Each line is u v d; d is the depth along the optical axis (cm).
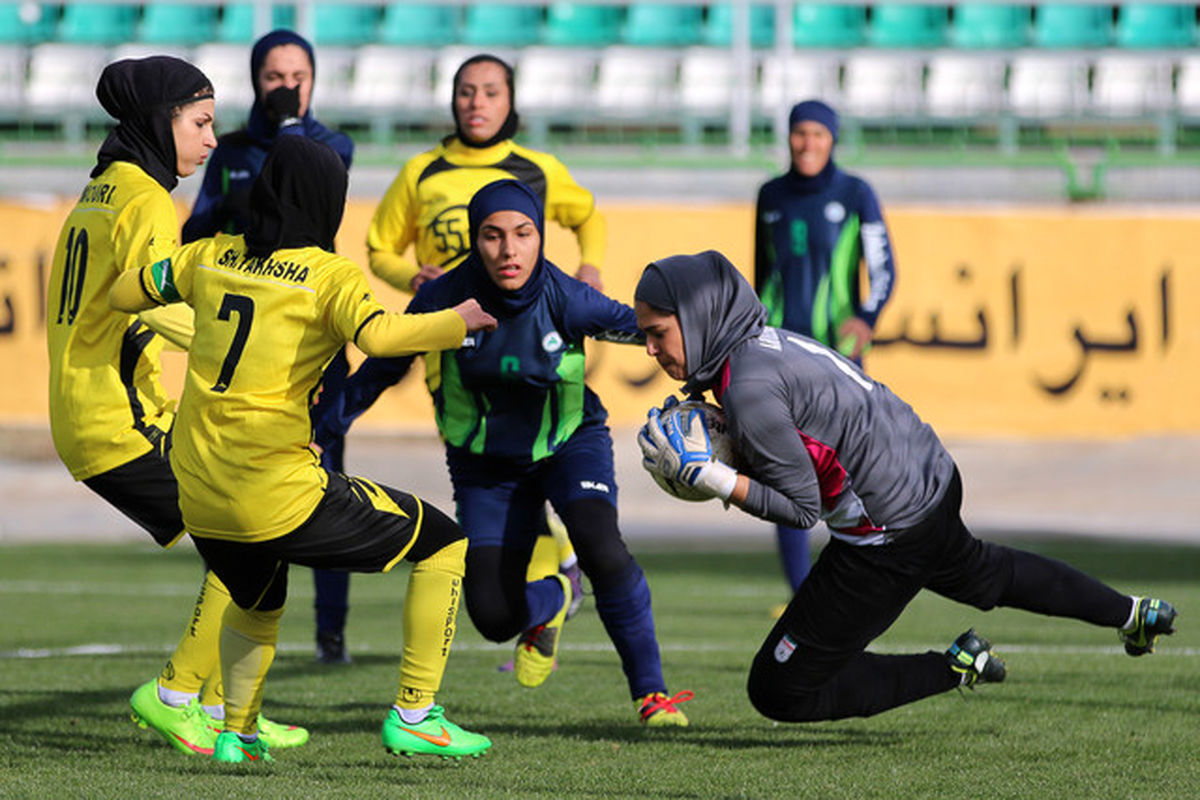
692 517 6131
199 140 1750
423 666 1667
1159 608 1800
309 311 1506
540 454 1928
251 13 8825
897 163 7219
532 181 2394
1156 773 1616
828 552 1686
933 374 5900
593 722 1994
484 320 1526
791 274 3062
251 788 1486
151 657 2636
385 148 7588
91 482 1723
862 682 1752
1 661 2577
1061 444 7319
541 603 1956
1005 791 1516
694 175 7038
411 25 9075
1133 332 5912
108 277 1680
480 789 1502
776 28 8894
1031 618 3306
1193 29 8869
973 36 8931
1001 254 5909
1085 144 8244
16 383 5878
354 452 7012
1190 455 7119
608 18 9119
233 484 1520
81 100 8456
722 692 2245
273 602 1661
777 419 1543
